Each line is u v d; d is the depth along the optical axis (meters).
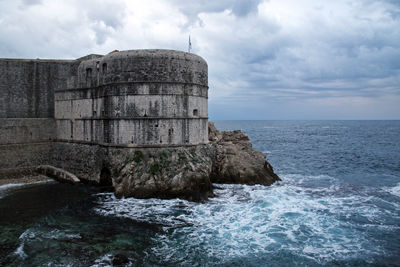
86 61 39.12
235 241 23.45
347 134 163.38
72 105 41.09
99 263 19.81
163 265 20.02
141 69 34.22
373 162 64.56
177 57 35.09
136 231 24.61
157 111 34.56
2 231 24.22
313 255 21.84
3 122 39.47
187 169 33.19
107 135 36.25
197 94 37.03
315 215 29.08
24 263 19.59
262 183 39.09
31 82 44.44
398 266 20.67
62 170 40.34
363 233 25.44
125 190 32.28
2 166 39.34
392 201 34.22
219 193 34.75
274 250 22.33
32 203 30.73
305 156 74.62
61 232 24.11
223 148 41.06
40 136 42.88
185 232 24.70
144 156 34.03
